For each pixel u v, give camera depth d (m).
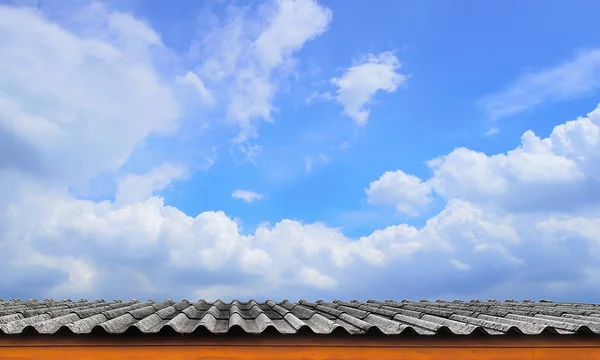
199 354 4.84
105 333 4.71
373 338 5.04
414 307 8.12
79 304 8.55
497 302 9.85
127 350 4.75
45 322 4.82
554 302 9.55
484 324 5.46
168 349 4.82
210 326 5.11
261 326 5.18
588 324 5.29
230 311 7.08
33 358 4.62
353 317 6.00
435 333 5.01
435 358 5.04
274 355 4.93
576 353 5.16
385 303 9.55
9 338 4.63
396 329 5.05
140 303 8.70
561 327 5.32
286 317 6.20
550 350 5.15
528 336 5.13
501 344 5.12
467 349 5.08
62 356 4.65
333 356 4.96
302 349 4.96
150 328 5.04
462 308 7.82
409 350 5.04
